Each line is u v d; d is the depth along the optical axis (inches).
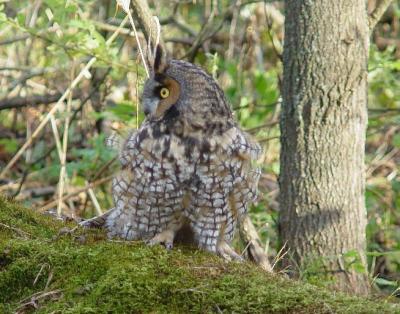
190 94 333.4
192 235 357.1
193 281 295.1
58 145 528.4
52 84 614.2
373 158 628.4
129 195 343.3
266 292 286.7
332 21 422.3
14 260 317.4
